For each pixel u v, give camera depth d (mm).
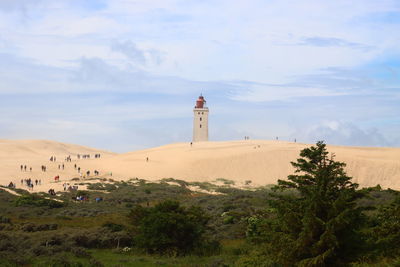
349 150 123250
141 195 77125
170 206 43438
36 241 39188
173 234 40375
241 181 105000
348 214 25250
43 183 92500
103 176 100625
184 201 72562
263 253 28391
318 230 25234
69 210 60438
